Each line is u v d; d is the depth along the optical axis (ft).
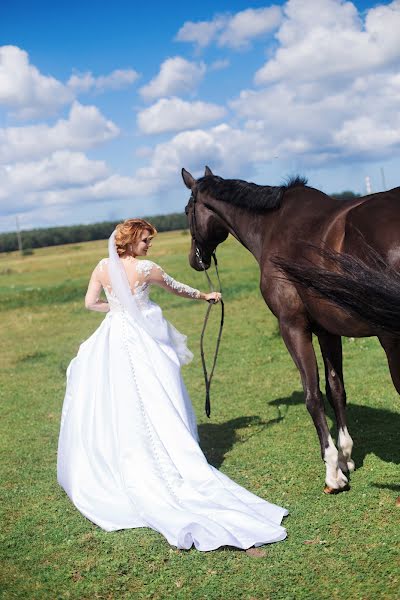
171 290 15.72
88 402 14.60
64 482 14.48
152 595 10.84
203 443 18.43
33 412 23.54
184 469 13.79
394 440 17.04
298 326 14.26
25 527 13.89
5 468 17.83
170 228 317.42
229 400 22.65
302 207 14.24
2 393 26.73
